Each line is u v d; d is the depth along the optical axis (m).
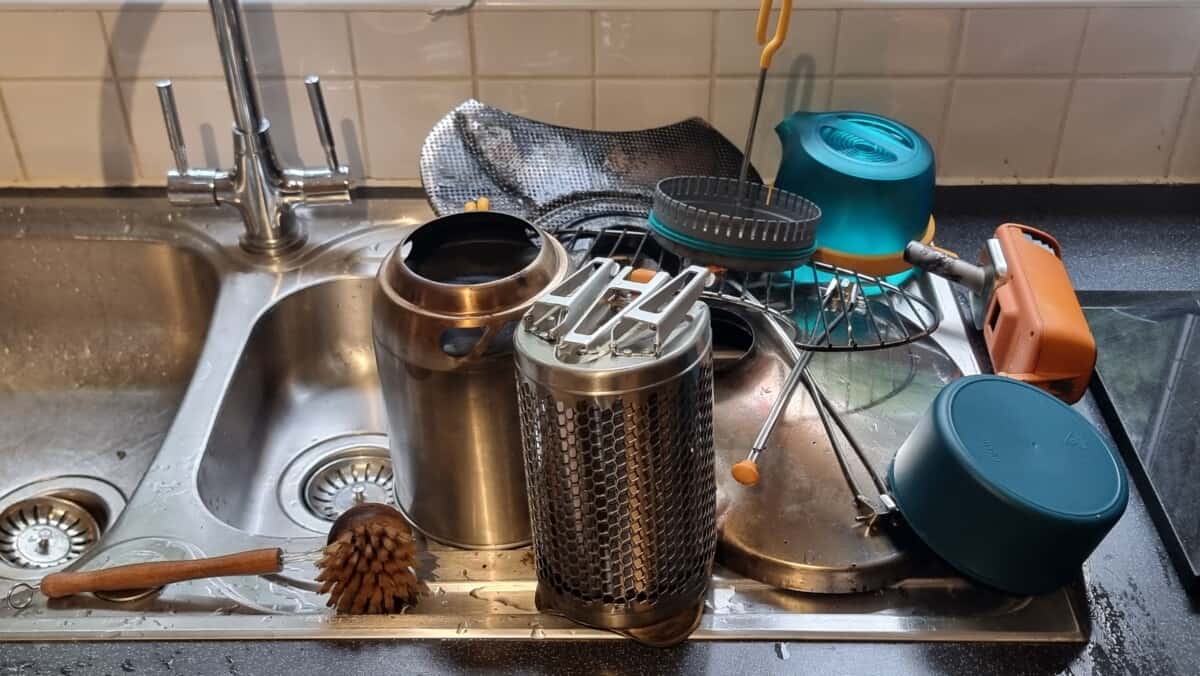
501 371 0.63
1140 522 0.72
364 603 0.64
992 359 0.84
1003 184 1.10
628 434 0.55
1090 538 0.61
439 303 0.62
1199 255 1.02
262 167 0.98
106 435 1.05
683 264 0.89
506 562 0.69
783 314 0.84
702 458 0.59
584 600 0.62
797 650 0.63
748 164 0.92
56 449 1.03
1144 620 0.65
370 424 0.97
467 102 1.01
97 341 1.10
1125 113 1.07
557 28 1.01
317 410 0.98
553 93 1.05
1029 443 0.65
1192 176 1.11
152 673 0.61
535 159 1.00
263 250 1.02
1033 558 0.62
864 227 0.90
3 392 1.08
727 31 1.01
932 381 0.85
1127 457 0.77
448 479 0.68
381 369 0.67
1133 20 1.01
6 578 0.84
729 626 0.64
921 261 0.90
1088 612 0.66
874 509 0.70
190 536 0.71
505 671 0.62
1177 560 0.69
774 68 1.04
